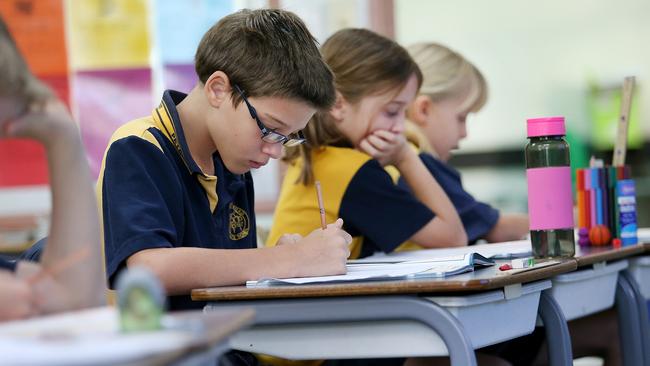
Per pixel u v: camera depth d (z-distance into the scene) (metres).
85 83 8.19
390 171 5.25
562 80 8.76
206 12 8.23
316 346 3.02
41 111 2.04
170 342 1.54
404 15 8.88
